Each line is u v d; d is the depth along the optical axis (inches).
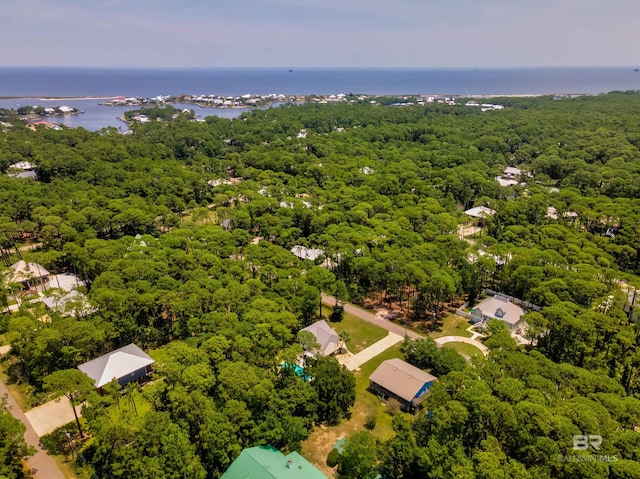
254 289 2854.3
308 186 5585.6
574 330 2337.6
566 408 1657.2
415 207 4569.4
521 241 3722.9
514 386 1809.8
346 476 1694.1
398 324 2984.7
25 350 2230.6
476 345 2711.6
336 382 2085.4
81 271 3275.1
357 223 4183.1
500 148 7455.7
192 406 1756.9
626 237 3627.0
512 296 3257.9
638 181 4923.7
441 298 2915.8
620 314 2522.1
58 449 1867.6
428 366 2507.4
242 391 1855.3
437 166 6466.5
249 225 4436.5
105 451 1654.8
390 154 6879.9
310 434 2009.1
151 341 2669.8
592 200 4530.0
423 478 1667.1
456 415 1659.7
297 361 2285.9
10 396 2198.6
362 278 3339.1
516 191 5413.4
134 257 3134.8
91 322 2431.1
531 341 2637.8
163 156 6865.2
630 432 1609.3
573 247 3378.4
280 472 1572.3
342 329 2910.9
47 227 3666.3
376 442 1740.9
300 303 2731.3
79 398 1845.5
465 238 4399.6
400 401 2204.7
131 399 2034.9
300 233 4151.1
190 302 2600.9
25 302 2706.7
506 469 1460.4
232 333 2263.8
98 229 4030.5
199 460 1648.6
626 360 2231.8
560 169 6107.3
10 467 1579.7
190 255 3277.6
